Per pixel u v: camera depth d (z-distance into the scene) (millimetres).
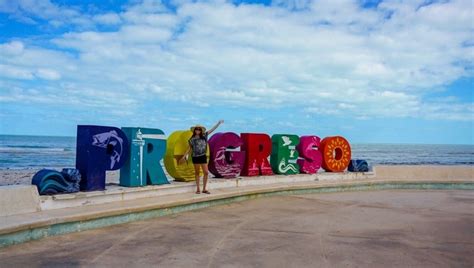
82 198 8477
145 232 7535
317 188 13789
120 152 9688
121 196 9305
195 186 11266
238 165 12898
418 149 115500
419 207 11062
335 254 6305
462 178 16594
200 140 10648
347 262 5918
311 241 7078
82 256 5965
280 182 13836
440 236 7652
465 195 13867
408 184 15703
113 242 6781
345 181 14844
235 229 7930
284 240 7117
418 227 8422
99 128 9180
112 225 8055
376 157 67312
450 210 10641
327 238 7312
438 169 16703
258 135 13555
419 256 6297
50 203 7922
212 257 6051
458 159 63844
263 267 5629
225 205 10750
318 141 15383
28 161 38312
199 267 5590
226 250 6426
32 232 6754
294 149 14688
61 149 57312
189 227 8039
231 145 12719
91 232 7434
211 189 11625
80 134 9094
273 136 14492
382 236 7551
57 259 5797
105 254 6090
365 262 5934
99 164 9141
